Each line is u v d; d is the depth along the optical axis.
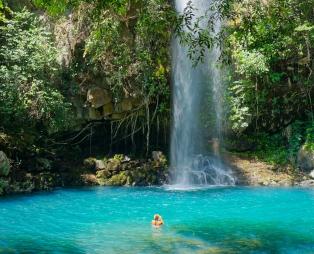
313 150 17.88
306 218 10.66
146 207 12.04
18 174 14.43
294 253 7.76
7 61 15.38
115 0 7.96
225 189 15.86
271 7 9.27
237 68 18.27
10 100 14.72
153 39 16.84
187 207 12.13
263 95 19.09
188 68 18.59
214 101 19.44
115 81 17.05
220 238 8.70
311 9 16.11
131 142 18.80
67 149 17.56
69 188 15.37
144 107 18.11
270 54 17.45
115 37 15.67
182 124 19.03
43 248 7.94
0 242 8.31
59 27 17.28
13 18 17.41
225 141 19.62
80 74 17.19
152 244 8.21
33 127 16.03
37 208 11.66
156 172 17.30
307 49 18.17
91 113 17.39
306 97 19.80
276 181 17.27
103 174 16.64
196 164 18.69
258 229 9.48
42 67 15.70
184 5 16.75
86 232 9.12
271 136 19.98
